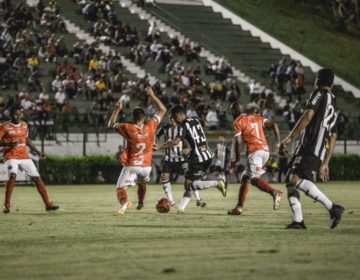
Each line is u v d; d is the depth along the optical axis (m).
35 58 55.72
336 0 85.50
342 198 32.59
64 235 15.99
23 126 23.03
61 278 10.32
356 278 10.09
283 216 21.28
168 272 10.64
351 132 59.34
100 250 13.20
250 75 67.56
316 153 16.03
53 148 49.50
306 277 10.16
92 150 50.91
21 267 11.36
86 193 36.56
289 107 60.09
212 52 69.44
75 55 59.12
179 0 75.81
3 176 41.97
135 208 25.20
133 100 56.34
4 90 53.59
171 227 17.69
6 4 61.62
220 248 13.30
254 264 11.36
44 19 62.12
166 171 25.08
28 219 20.53
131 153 21.52
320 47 76.44
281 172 49.69
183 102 54.97
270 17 79.25
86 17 65.94
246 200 30.02
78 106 54.47
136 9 71.38
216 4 77.06
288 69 66.50
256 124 21.69
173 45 66.56
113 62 58.34
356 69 74.06
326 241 14.34
